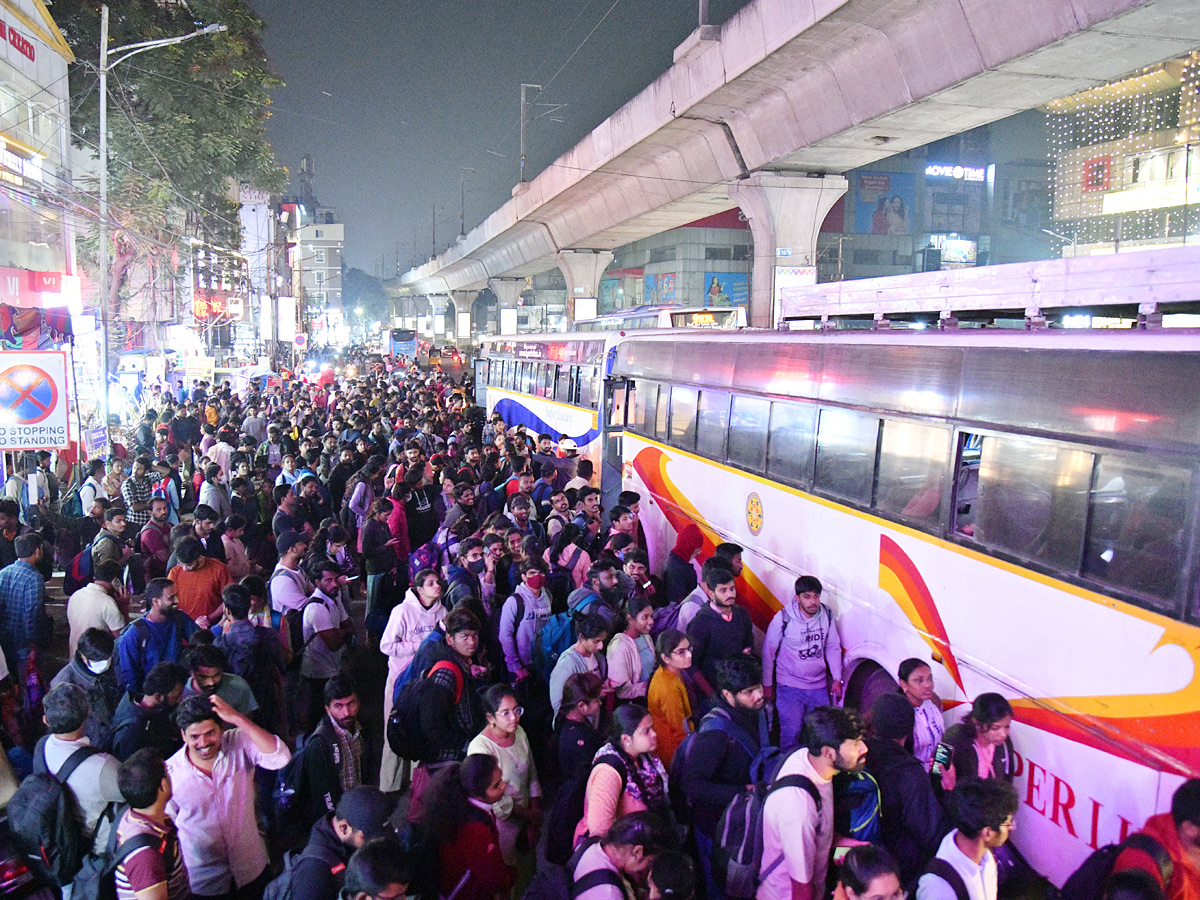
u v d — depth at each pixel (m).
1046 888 4.66
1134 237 44.00
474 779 4.01
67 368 10.86
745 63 25.94
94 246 24.80
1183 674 3.88
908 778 4.07
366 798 3.56
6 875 4.04
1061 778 4.51
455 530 8.55
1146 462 4.16
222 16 25.22
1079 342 4.61
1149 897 3.11
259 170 27.91
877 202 74.06
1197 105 40.50
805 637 6.30
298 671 6.74
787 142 30.11
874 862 3.13
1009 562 4.93
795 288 8.29
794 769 3.88
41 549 7.10
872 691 6.12
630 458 11.99
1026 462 4.87
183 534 8.20
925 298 6.50
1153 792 3.99
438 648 5.39
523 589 6.77
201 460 13.71
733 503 8.66
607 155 39.31
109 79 24.34
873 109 24.80
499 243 73.00
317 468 13.00
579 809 4.70
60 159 21.42
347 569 9.06
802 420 7.34
